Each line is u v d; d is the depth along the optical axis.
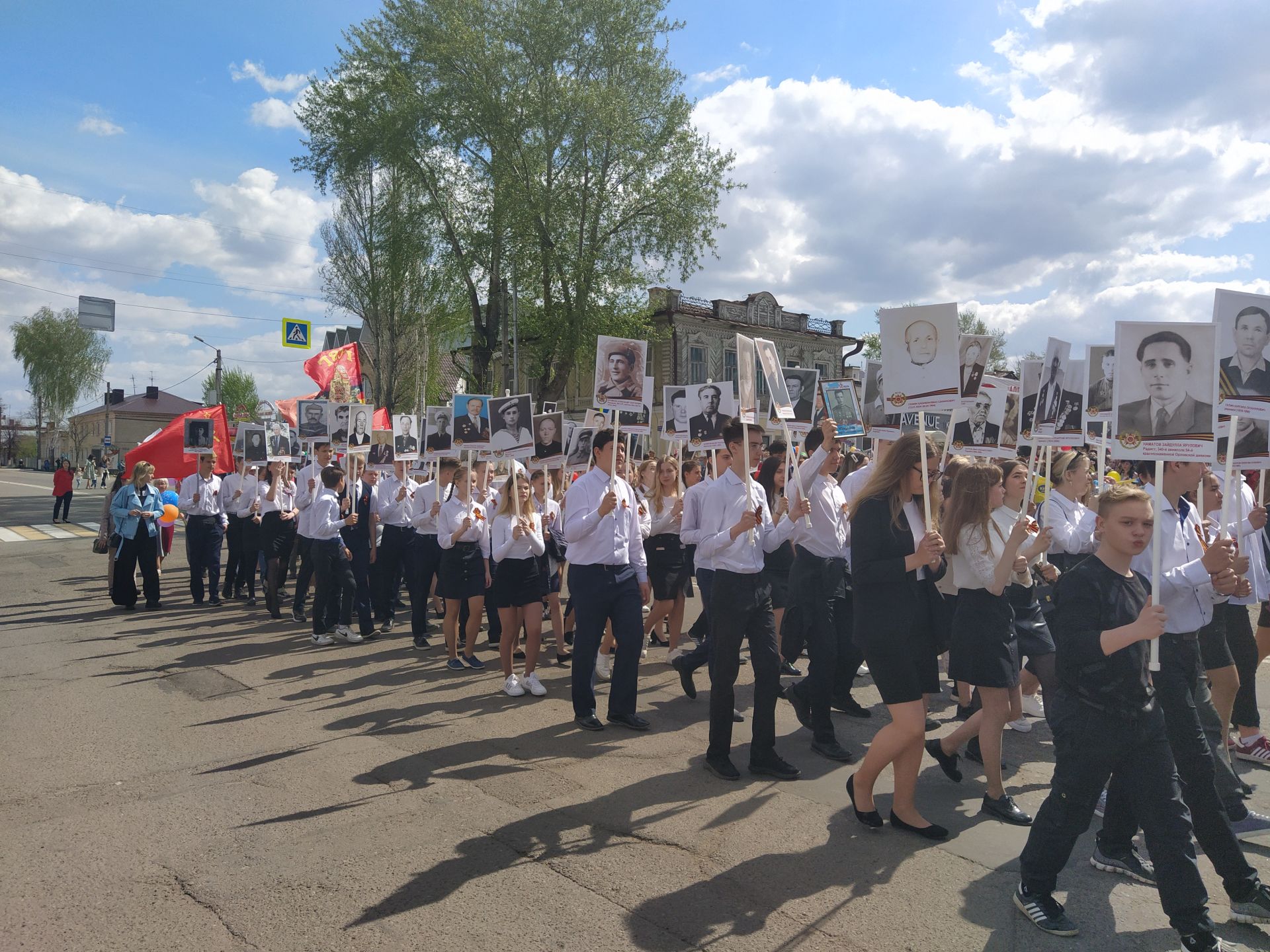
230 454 13.26
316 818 4.23
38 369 72.19
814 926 3.22
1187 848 3.00
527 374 32.56
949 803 4.52
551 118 26.36
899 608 3.93
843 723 5.99
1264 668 7.19
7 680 7.05
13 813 4.29
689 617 10.11
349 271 31.11
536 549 6.62
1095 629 3.17
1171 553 4.24
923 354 4.48
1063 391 6.61
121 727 5.75
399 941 3.10
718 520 5.33
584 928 3.20
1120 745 3.09
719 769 4.84
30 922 3.23
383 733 5.64
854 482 6.25
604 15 26.06
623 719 5.79
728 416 7.77
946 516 4.37
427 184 28.61
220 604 11.23
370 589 9.67
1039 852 3.23
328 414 9.96
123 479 10.71
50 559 16.05
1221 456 5.31
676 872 3.67
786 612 5.68
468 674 7.36
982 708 4.37
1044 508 5.79
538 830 4.10
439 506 8.05
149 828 4.11
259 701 6.43
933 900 3.43
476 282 30.23
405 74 27.62
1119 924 3.27
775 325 38.91
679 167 27.55
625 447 8.09
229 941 3.10
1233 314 3.99
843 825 4.18
